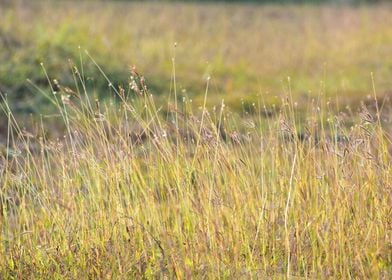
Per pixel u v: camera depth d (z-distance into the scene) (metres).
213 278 18.94
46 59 45.03
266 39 66.00
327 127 31.06
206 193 20.12
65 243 20.11
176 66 53.44
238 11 86.38
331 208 20.05
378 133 21.73
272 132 22.42
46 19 57.50
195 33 65.88
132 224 20.00
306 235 20.22
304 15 84.50
